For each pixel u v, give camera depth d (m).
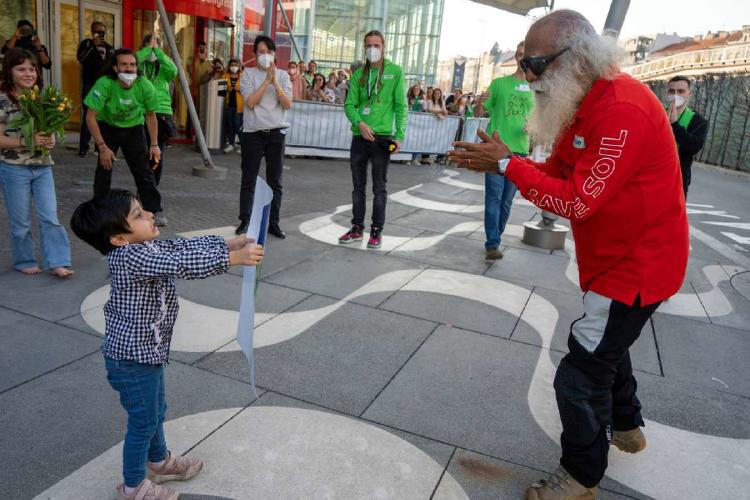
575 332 2.17
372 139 5.27
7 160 3.88
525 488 2.36
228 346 3.36
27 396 2.71
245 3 16.53
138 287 1.86
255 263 1.83
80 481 2.19
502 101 5.36
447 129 13.73
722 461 2.67
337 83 14.51
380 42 5.20
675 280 2.05
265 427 2.61
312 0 23.47
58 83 11.82
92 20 12.01
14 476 2.19
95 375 2.93
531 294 4.70
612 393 2.48
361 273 4.86
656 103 1.94
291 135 11.62
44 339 3.25
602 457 2.16
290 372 3.12
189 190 7.65
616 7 4.95
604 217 2.01
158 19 12.97
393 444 2.56
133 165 5.53
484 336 3.79
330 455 2.46
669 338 4.05
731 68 27.42
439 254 5.67
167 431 2.53
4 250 4.61
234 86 11.37
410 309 4.14
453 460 2.50
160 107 7.85
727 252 7.07
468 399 2.99
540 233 6.21
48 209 4.05
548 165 2.31
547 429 2.79
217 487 2.22
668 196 1.96
